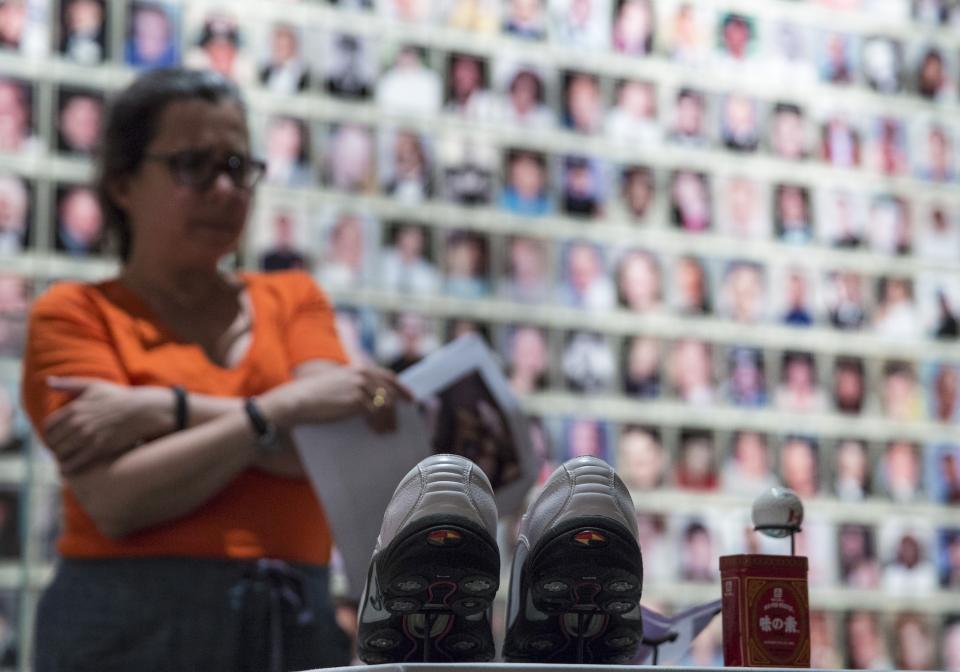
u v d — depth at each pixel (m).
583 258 3.46
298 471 1.71
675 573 3.35
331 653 1.67
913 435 3.64
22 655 2.63
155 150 1.80
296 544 1.69
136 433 1.65
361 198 3.31
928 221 3.82
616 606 1.03
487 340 3.33
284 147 3.26
